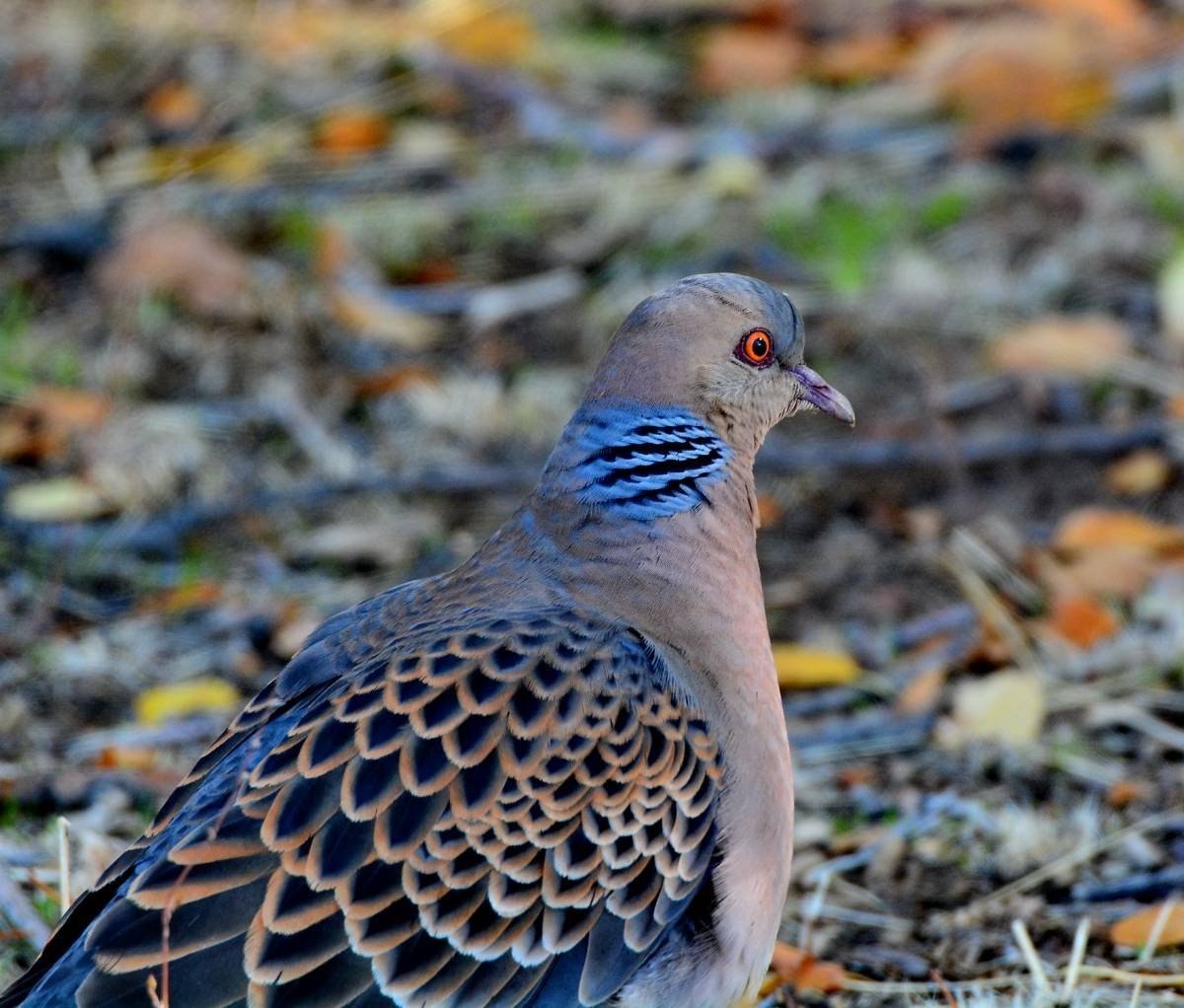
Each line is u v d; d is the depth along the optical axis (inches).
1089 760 390.0
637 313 297.4
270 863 242.2
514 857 251.3
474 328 540.4
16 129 599.5
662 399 292.7
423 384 514.9
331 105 609.9
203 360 521.3
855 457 488.4
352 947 241.0
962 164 584.7
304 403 511.2
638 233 565.9
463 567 293.3
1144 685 411.8
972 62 603.8
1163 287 523.2
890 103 614.2
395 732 251.1
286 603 447.8
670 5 665.6
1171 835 364.5
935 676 414.6
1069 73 597.9
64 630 435.8
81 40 633.0
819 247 550.9
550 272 557.6
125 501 476.4
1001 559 458.0
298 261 556.1
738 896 270.5
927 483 492.1
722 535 290.4
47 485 477.4
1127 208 562.3
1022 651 424.8
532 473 483.8
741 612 286.4
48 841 355.9
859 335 528.1
